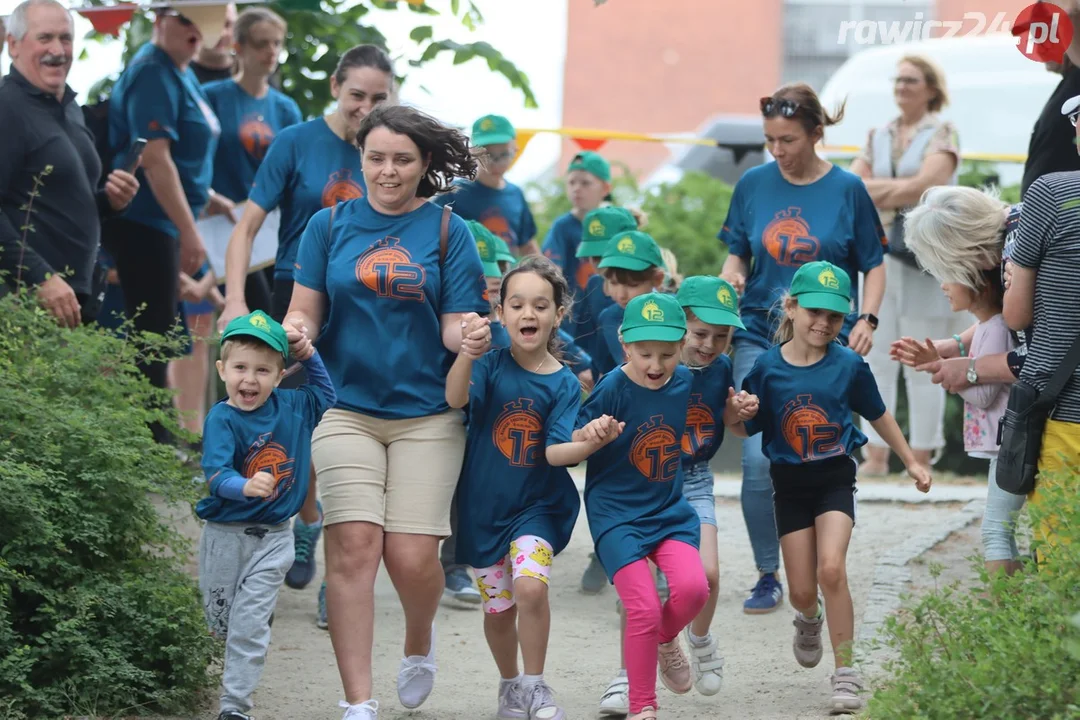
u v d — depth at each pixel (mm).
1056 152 13312
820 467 11789
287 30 21359
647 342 10734
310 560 15195
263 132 18406
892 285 20672
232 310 13422
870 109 27344
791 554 11812
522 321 10773
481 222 17641
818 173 14078
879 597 14602
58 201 14578
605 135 22344
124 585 11148
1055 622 8844
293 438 10680
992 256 11961
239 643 10477
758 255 14148
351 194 13648
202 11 16312
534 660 10773
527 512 10930
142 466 12195
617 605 15227
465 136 10961
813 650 12141
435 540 10766
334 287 10781
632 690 10500
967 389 11891
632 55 53406
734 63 53094
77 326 14047
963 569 15711
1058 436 10859
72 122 14953
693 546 10852
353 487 10602
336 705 11531
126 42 21594
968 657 9445
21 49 14523
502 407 10906
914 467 11820
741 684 12266
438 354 10875
